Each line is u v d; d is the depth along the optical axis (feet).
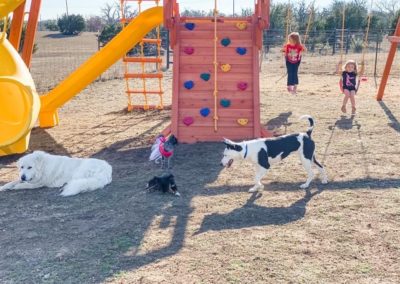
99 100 51.11
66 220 18.89
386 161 25.59
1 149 29.07
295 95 48.70
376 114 37.78
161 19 35.83
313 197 20.71
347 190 21.44
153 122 38.50
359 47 109.50
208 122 30.83
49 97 36.83
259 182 21.59
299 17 135.64
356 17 119.24
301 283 13.66
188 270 14.56
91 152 29.63
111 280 14.10
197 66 31.27
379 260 14.98
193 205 20.10
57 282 14.10
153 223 18.26
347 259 15.07
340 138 30.68
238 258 15.24
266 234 17.02
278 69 77.87
